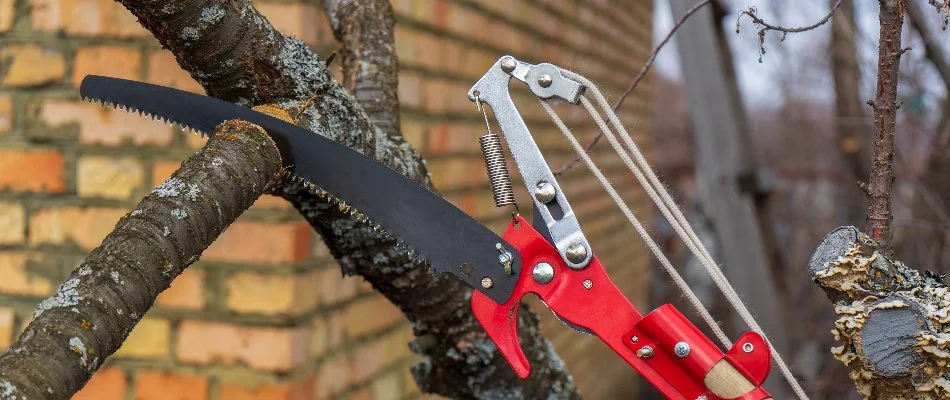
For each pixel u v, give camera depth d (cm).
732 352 92
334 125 101
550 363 139
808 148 542
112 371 178
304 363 177
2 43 178
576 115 369
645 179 98
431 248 94
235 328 174
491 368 133
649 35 584
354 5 136
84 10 175
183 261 78
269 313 172
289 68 99
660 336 93
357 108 107
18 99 178
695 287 571
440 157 238
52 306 70
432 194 94
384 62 132
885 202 100
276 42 99
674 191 105
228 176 83
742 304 96
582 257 95
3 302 180
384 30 135
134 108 92
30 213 179
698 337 93
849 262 98
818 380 310
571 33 380
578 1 391
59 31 176
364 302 204
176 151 175
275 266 172
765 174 306
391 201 93
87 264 73
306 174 92
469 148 260
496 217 280
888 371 93
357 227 112
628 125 131
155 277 75
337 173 92
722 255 308
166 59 173
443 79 240
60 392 66
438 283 124
